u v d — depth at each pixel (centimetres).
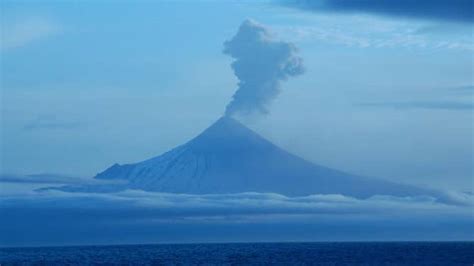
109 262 18612
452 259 17412
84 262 18888
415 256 18662
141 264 17588
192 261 18400
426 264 15912
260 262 17538
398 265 15725
